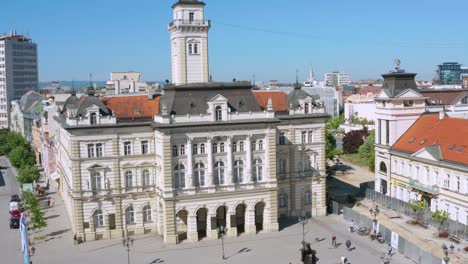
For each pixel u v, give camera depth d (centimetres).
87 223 9894
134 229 10206
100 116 9788
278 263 8512
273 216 10250
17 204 11700
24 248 8450
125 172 10012
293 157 11050
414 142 11250
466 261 8112
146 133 10031
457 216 9688
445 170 9969
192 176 9631
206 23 11138
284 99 11500
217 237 9894
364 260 8531
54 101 17338
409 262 8381
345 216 11062
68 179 10838
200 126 9575
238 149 9981
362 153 18125
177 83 11231
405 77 11869
